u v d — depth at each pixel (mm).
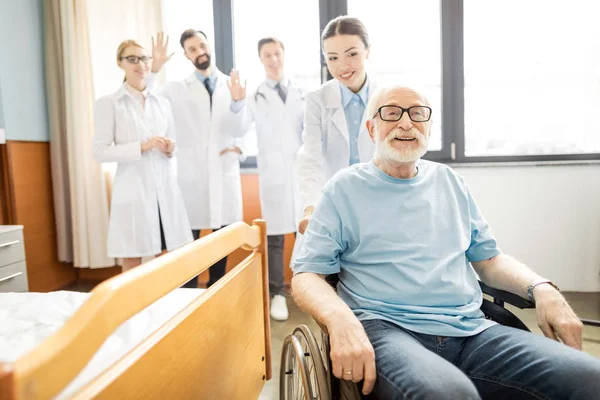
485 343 999
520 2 2844
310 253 1122
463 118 2914
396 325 1033
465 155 2947
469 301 1097
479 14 2877
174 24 2969
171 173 2496
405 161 1119
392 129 1120
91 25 2889
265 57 2492
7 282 2080
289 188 2566
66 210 3088
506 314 1112
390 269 1090
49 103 3045
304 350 1078
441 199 1162
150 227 2391
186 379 894
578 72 2830
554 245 2824
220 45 3037
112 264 3043
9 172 2721
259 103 2553
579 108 2852
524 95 2889
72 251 3137
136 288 696
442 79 2920
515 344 954
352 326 912
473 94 2928
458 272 1100
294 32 3033
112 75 2967
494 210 2855
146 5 2938
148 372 744
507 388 930
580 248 2807
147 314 1113
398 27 2963
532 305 1084
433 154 2955
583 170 2754
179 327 861
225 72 3059
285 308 2518
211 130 2576
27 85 2877
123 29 2936
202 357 974
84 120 2934
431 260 1087
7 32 2717
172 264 836
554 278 2838
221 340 1096
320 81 3018
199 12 3018
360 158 1934
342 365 862
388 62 3000
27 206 2875
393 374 851
